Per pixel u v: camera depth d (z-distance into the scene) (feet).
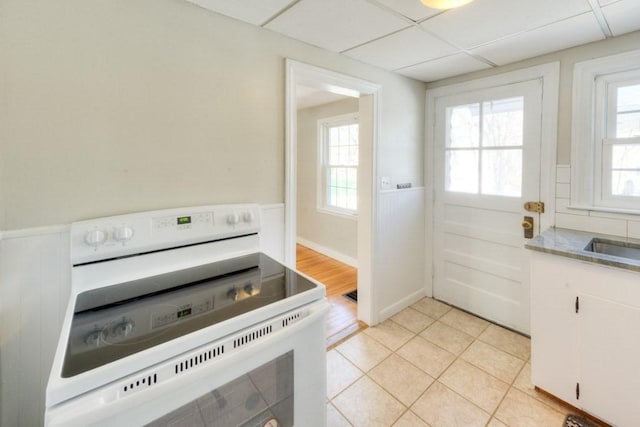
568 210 7.02
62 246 3.98
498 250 8.41
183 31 4.76
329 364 6.97
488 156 8.38
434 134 9.43
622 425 4.86
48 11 3.77
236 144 5.43
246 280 4.22
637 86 6.16
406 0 4.71
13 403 3.78
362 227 8.48
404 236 9.23
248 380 3.17
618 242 6.01
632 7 4.99
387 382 6.40
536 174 7.48
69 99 3.96
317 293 3.86
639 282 4.57
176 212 4.60
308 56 6.33
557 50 6.84
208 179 5.15
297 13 5.11
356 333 8.18
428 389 6.20
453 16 5.24
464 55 7.07
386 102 8.23
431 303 9.78
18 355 3.78
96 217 4.21
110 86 4.22
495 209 8.34
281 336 3.35
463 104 8.73
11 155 3.65
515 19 5.37
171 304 3.54
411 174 9.26
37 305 3.86
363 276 8.59
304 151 15.94
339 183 14.39
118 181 4.35
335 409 5.73
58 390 2.24
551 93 7.07
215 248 4.97
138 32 4.39
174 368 2.73
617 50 6.13
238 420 3.12
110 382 2.45
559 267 5.41
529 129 7.52
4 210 3.64
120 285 4.07
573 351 5.33
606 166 6.56
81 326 3.08
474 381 6.39
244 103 5.48
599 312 4.98
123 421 2.44
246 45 5.43
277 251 6.07
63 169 3.96
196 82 4.93
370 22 5.43
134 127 4.43
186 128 4.88
